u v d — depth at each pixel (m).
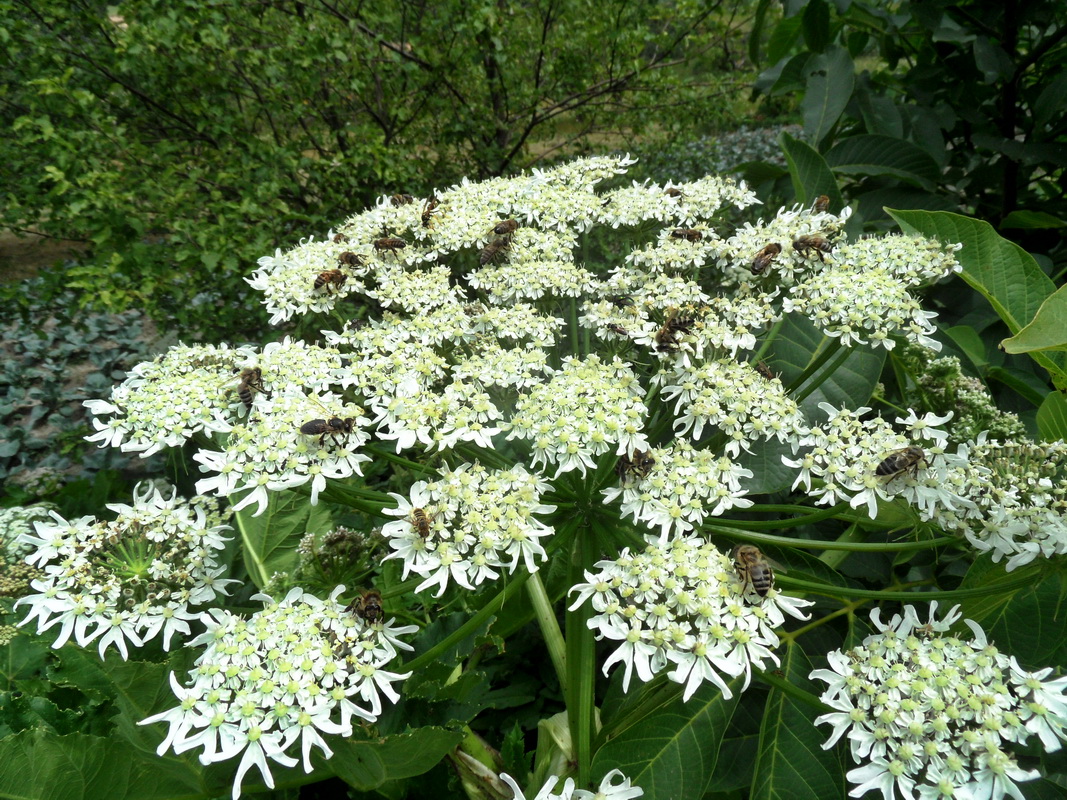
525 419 0.22
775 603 0.19
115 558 0.21
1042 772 0.19
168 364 0.24
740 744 0.22
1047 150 0.37
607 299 0.28
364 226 0.30
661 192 0.30
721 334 0.24
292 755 0.19
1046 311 0.17
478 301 0.27
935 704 0.17
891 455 0.20
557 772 0.22
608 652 0.29
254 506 0.27
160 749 0.16
